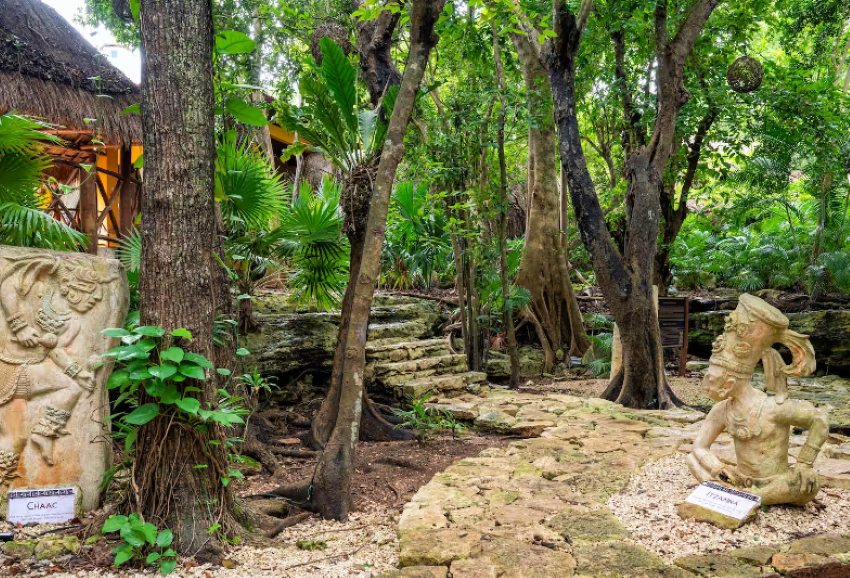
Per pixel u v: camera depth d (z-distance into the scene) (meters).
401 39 10.09
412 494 4.56
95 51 7.07
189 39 3.36
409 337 9.63
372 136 5.71
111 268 3.97
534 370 10.95
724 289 14.09
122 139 6.93
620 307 7.99
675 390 9.18
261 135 10.38
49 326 3.83
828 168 10.65
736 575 2.90
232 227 6.38
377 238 4.09
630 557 3.08
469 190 8.79
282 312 8.41
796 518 3.62
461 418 7.15
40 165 4.82
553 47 8.02
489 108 8.52
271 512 4.01
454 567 2.97
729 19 10.08
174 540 3.25
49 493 3.72
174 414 3.29
